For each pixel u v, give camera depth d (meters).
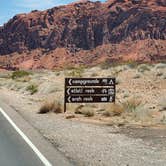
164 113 20.91
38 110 25.39
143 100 25.91
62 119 20.75
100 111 23.48
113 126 18.03
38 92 38.75
